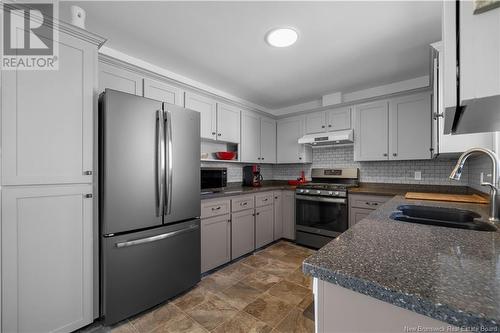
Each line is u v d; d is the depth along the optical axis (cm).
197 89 267
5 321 125
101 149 159
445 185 271
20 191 129
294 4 157
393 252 69
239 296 197
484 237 82
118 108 160
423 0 152
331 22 175
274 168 432
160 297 181
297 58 231
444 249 71
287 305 183
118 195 159
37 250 134
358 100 304
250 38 197
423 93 263
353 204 284
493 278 52
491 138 169
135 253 168
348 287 54
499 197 109
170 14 167
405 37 194
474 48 48
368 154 301
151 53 221
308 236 318
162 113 181
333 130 331
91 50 156
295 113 368
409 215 155
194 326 159
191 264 206
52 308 139
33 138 133
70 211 146
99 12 165
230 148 350
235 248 269
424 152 261
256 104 386
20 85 129
